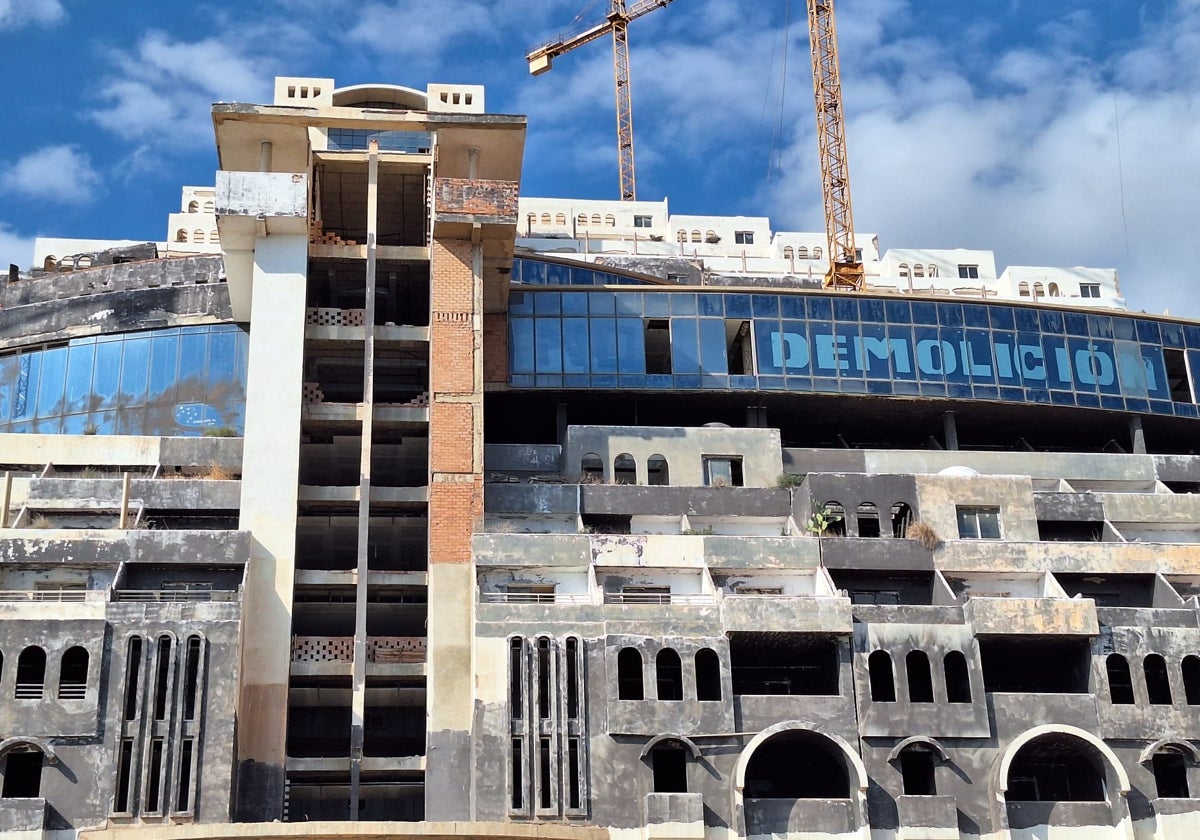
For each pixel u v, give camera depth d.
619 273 85.00
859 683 58.81
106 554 60.12
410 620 66.56
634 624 58.69
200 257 75.50
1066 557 65.50
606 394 75.50
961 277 123.56
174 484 64.75
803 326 78.25
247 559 60.88
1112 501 70.00
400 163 71.25
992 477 68.56
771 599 59.12
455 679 60.38
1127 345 81.88
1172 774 60.31
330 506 65.31
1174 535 70.88
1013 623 60.28
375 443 69.62
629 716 56.91
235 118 69.38
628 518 67.75
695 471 70.94
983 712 58.88
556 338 75.81
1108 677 60.84
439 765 58.44
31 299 76.31
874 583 65.38
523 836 51.06
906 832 56.31
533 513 66.69
